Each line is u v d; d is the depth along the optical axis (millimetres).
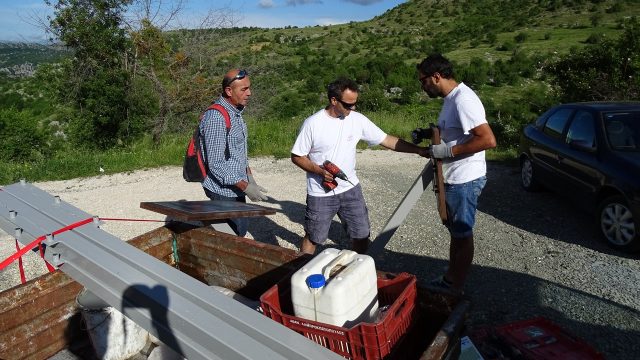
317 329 2275
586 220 6457
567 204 7129
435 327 2707
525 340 3193
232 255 3469
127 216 7203
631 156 5605
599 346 3680
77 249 2373
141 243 3586
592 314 4121
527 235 6008
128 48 18672
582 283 4691
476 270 5047
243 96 3984
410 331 2572
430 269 5125
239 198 4277
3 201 3010
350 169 4188
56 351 3070
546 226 6297
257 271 3365
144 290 2043
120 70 18469
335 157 4078
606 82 12734
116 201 7988
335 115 4035
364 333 2168
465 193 3799
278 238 6137
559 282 4730
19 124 19641
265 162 10734
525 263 5188
